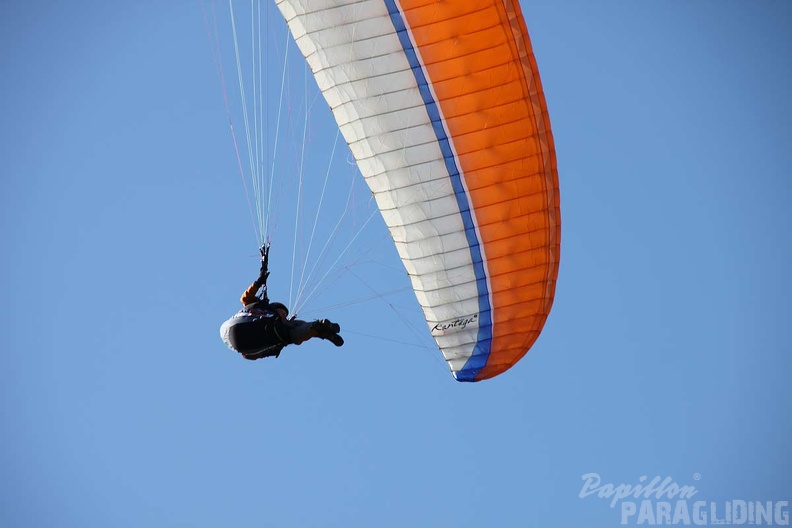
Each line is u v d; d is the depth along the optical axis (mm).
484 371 39906
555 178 37094
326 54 35500
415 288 38562
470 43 34844
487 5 34312
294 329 36000
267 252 37875
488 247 37656
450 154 36406
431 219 37312
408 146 36375
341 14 34781
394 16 34656
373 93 35750
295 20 35281
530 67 35406
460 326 38969
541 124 36125
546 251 37844
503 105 35656
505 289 38375
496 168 36531
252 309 36812
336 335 36281
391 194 37188
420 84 35500
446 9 34375
